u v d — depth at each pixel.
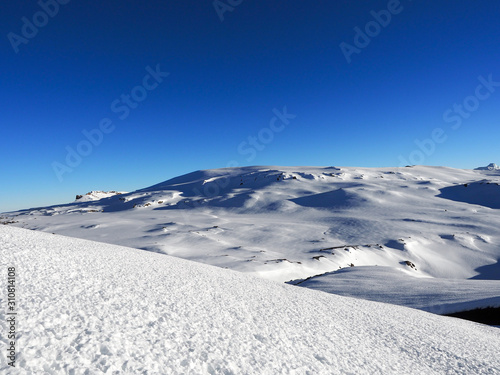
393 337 11.04
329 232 103.19
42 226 127.56
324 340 8.81
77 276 8.15
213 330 7.17
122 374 4.41
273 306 11.35
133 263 12.32
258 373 5.68
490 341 13.36
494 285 27.11
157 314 7.12
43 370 4.00
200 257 67.88
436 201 146.12
